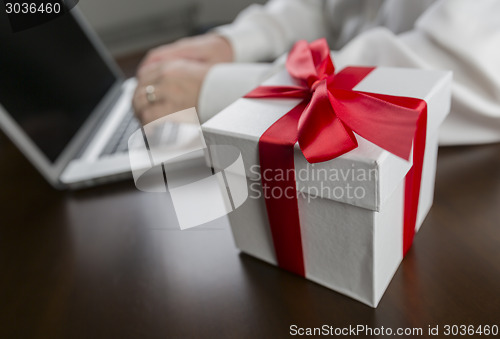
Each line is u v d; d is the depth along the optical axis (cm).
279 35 94
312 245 54
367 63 65
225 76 67
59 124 70
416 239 57
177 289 56
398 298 53
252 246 58
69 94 73
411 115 50
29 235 64
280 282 56
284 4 103
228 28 92
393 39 63
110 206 65
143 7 157
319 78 55
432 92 54
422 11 74
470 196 60
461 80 63
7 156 81
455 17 62
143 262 59
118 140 72
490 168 62
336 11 97
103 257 60
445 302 52
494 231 56
